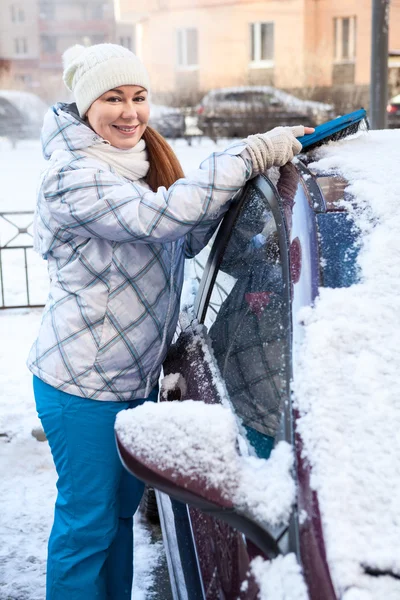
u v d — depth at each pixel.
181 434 1.37
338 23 21.03
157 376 2.08
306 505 1.27
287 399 1.42
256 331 1.66
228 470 1.33
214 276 2.11
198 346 2.01
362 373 1.41
